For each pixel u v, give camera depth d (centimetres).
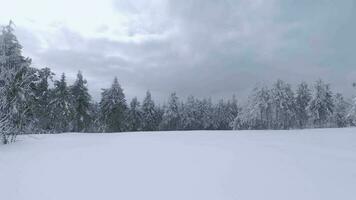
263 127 5294
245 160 977
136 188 661
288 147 1368
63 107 3875
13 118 1748
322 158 1051
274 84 4934
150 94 5934
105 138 1880
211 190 643
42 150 1270
